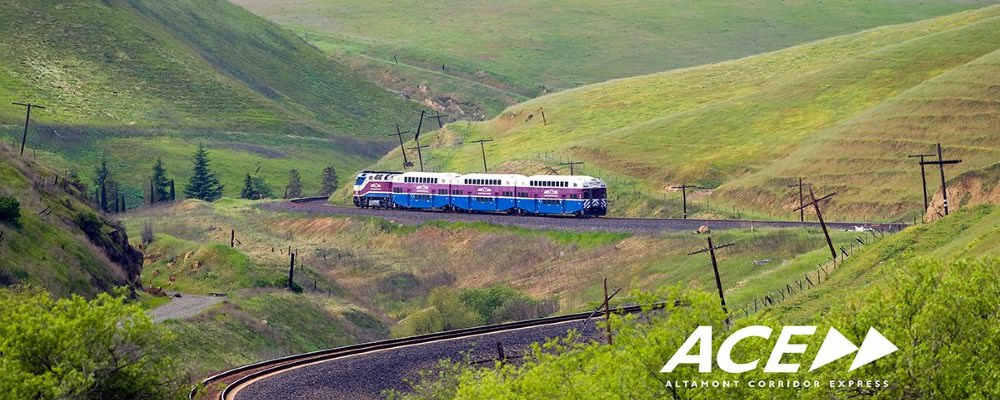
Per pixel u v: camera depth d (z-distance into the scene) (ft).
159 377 160.76
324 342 301.63
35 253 278.05
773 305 244.22
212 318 278.87
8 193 305.32
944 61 602.03
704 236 347.36
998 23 637.71
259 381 208.03
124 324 156.04
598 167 553.64
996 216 246.88
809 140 521.24
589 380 139.03
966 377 129.80
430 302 310.45
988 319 134.00
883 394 130.52
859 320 136.46
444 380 203.00
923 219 346.13
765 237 330.95
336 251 431.84
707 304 134.00
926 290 136.67
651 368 131.34
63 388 142.10
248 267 377.09
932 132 471.21
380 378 214.28
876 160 460.96
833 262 262.26
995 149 443.32
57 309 154.92
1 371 138.21
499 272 376.68
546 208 426.92
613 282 332.60
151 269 393.09
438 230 430.61
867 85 597.11
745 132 572.10
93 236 331.16
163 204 622.13
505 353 230.27
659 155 558.15
